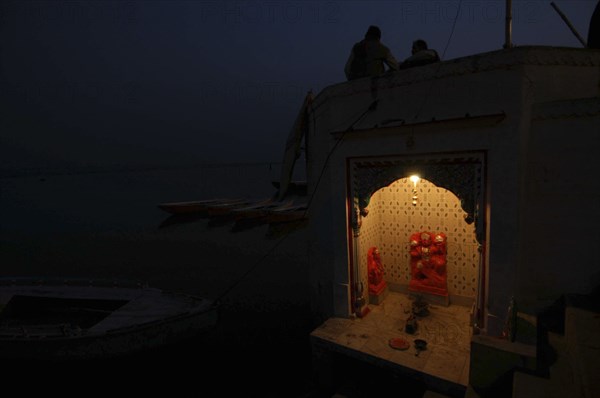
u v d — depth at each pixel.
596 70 5.12
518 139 4.88
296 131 8.13
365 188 6.46
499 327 5.30
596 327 4.02
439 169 5.70
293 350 8.73
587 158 4.84
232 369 8.01
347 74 6.82
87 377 7.88
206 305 9.35
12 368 8.02
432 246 7.50
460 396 4.80
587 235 4.93
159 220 33.22
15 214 38.38
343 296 6.86
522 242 5.30
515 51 4.82
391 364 5.39
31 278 11.18
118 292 10.75
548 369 4.01
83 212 40.00
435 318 6.83
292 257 18.69
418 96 5.61
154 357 8.37
